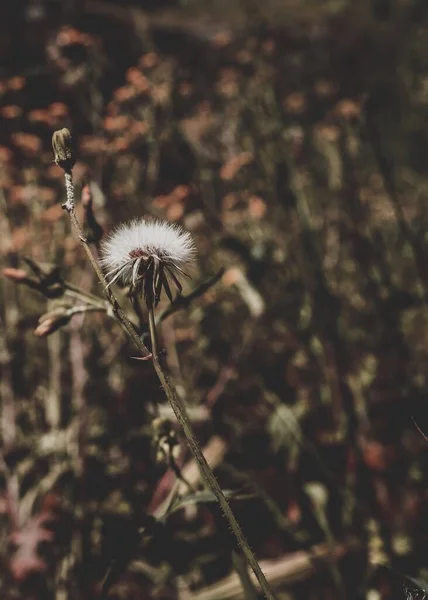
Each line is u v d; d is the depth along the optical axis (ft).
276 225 2.26
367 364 2.05
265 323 2.15
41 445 1.76
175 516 1.63
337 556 1.57
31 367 2.00
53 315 1.19
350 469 1.79
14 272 1.19
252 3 4.16
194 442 1.00
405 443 1.88
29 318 2.08
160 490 1.68
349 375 1.98
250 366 2.09
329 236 2.42
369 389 1.99
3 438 1.82
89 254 1.01
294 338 2.13
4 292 2.06
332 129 2.65
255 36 3.42
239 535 1.00
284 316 2.14
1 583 1.61
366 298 2.21
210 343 2.16
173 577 1.63
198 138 2.69
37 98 2.67
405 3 4.33
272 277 2.23
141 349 1.01
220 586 1.54
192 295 1.21
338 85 3.30
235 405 2.02
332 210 2.52
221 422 1.92
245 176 2.59
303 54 3.46
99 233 1.27
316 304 2.03
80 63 2.66
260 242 2.21
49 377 2.00
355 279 2.36
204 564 1.64
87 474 1.74
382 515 1.74
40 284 1.20
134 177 2.41
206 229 2.30
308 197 2.56
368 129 2.13
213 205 2.52
